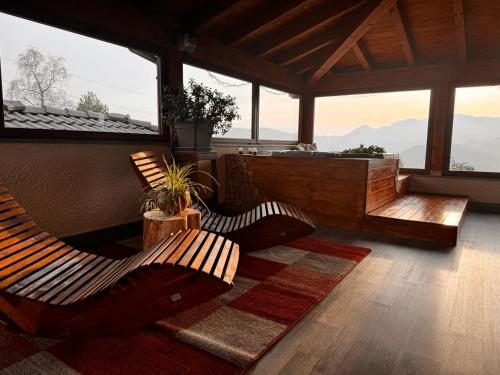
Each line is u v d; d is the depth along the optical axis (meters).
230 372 1.46
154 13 3.71
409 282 2.44
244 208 4.91
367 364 1.53
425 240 3.52
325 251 3.11
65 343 1.66
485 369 1.50
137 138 3.66
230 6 3.79
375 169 4.09
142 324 1.58
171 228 2.38
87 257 2.00
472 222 4.50
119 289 1.49
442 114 5.68
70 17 3.00
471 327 1.85
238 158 4.89
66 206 3.06
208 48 4.52
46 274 1.73
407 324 1.87
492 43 5.09
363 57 5.76
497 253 3.12
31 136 2.77
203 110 3.85
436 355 1.60
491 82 5.31
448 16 4.62
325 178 4.12
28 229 1.95
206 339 1.68
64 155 3.01
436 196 5.50
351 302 2.13
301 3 4.07
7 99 2.87
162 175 3.16
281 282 2.38
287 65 6.23
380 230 3.78
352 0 4.23
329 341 1.71
